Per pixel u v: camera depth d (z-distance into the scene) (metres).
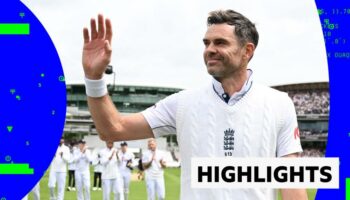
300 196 2.87
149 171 13.45
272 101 2.85
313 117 46.38
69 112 41.44
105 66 2.70
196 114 2.85
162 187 13.52
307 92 46.44
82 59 2.73
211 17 2.78
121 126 2.88
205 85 2.93
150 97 51.50
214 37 2.73
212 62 2.74
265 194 2.82
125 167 14.68
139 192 18.38
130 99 51.47
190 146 2.85
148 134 2.96
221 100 2.83
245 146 2.78
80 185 14.84
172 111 2.94
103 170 13.98
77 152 14.84
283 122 2.84
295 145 2.83
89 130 41.03
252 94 2.84
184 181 2.88
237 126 2.80
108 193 14.01
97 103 2.79
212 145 2.81
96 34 2.71
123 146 14.70
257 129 2.79
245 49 2.77
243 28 2.74
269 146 2.80
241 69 2.81
